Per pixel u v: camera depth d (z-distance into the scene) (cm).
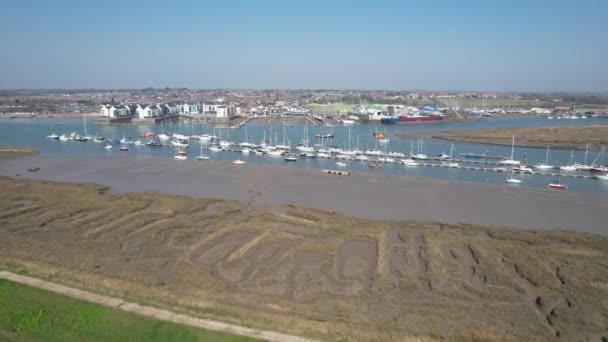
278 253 6488
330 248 6644
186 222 7956
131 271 5788
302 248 6669
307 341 4109
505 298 5125
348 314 4706
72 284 5288
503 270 5888
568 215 8875
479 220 8525
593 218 8675
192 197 10156
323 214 8562
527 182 12262
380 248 6644
